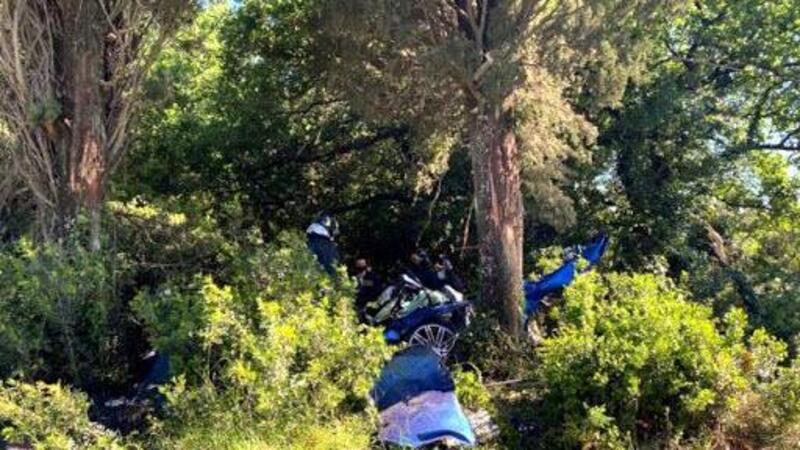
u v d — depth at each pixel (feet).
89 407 21.07
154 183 44.29
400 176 47.09
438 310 29.63
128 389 24.18
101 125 29.37
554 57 30.37
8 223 31.14
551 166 37.01
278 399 19.85
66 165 28.60
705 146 50.26
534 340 30.81
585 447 22.75
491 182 32.07
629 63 33.37
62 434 18.61
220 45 45.32
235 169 45.55
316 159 46.34
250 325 21.59
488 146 32.12
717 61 50.65
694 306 25.88
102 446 18.62
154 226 31.24
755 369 24.35
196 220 33.27
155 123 44.60
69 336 23.11
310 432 19.81
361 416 21.30
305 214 47.34
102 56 29.66
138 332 25.54
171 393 19.88
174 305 22.76
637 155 48.49
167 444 19.51
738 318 25.36
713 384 23.13
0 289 22.68
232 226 32.35
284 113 44.80
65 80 28.99
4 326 21.56
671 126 48.47
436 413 21.77
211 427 19.76
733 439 23.30
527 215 41.45
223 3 45.60
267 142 45.14
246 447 18.89
